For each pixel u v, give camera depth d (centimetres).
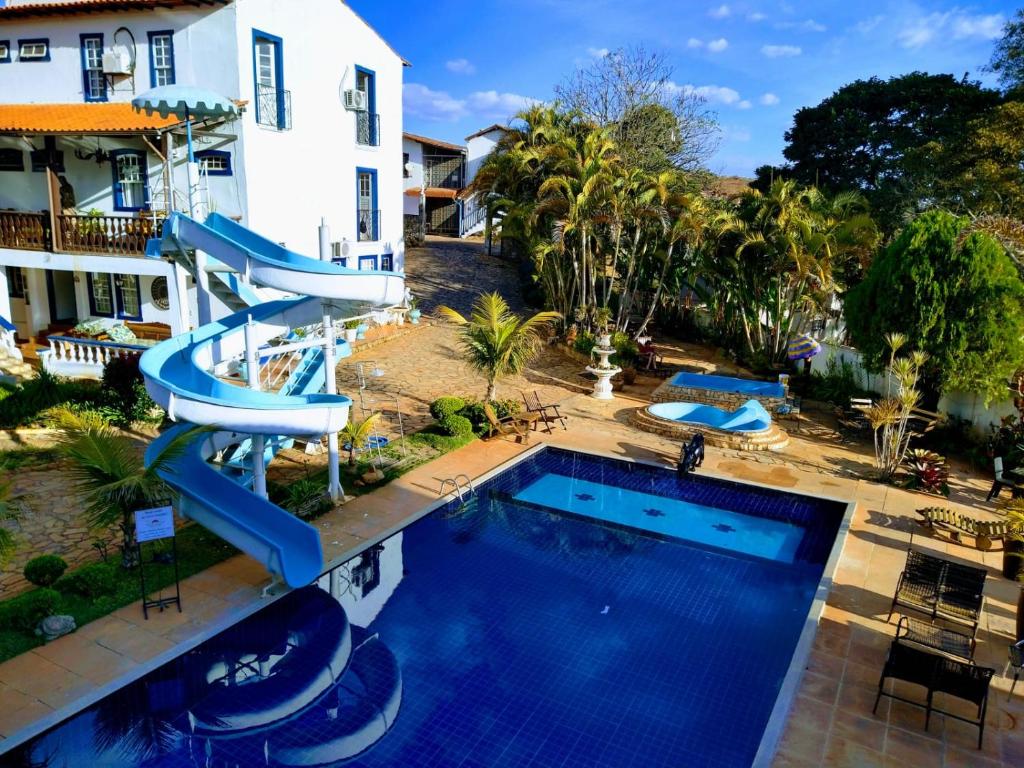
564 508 1484
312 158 2439
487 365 1911
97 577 1016
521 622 1048
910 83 3647
